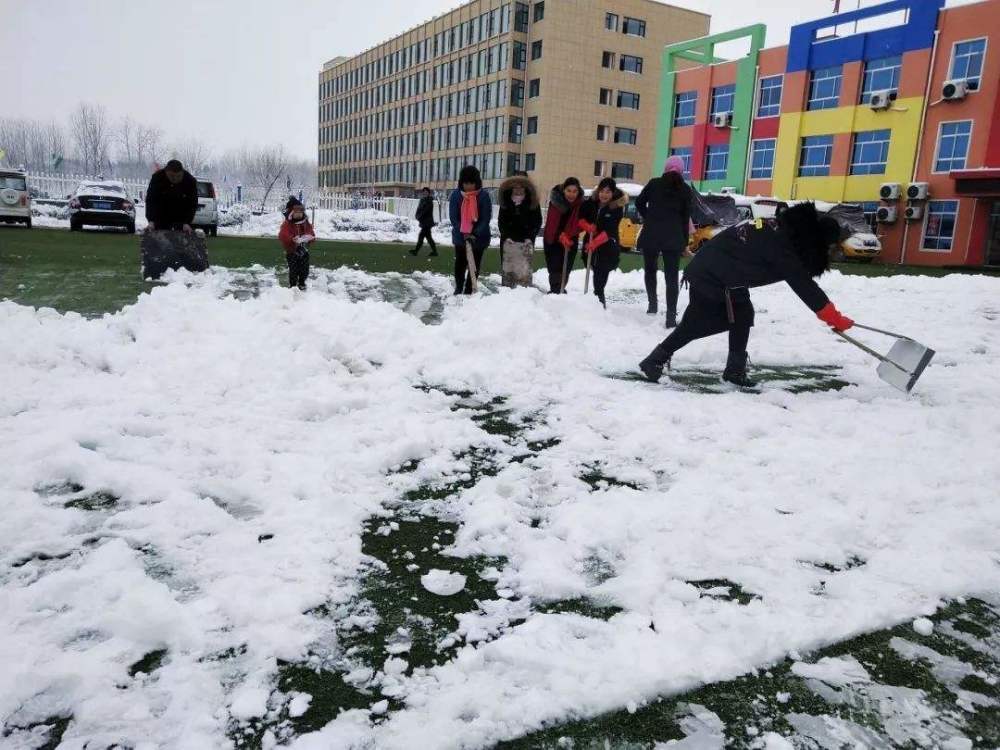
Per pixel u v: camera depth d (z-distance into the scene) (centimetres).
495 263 1507
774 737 172
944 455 367
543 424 423
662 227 762
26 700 177
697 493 315
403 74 7831
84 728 168
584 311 764
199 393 429
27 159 9400
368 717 176
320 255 1648
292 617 215
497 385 499
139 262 1146
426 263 1514
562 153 6059
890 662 204
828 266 489
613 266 855
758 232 488
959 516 294
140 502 288
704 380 551
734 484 328
